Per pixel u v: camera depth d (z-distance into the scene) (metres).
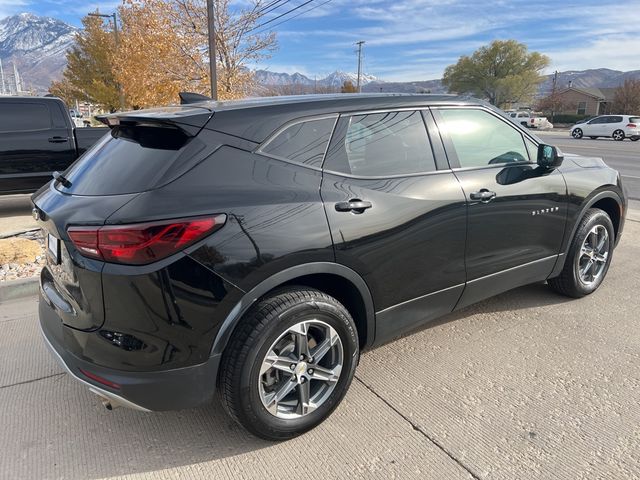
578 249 3.95
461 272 3.15
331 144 2.65
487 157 3.35
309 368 2.54
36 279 4.61
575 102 71.00
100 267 2.11
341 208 2.54
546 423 2.62
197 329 2.19
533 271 3.68
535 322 3.79
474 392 2.92
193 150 2.29
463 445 2.48
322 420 2.63
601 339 3.50
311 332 2.62
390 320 2.88
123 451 2.51
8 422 2.76
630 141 29.52
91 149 2.86
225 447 2.53
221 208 2.21
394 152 2.89
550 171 3.67
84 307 2.20
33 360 3.43
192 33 14.14
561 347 3.41
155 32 13.55
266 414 2.42
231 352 2.29
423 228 2.87
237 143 2.39
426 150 3.03
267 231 2.29
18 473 2.37
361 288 2.66
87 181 2.48
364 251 2.61
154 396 2.21
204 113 2.42
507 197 3.31
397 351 3.42
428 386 3.00
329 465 2.38
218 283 2.19
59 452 2.51
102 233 2.08
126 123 2.58
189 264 2.13
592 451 2.40
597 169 4.12
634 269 4.89
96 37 30.75
